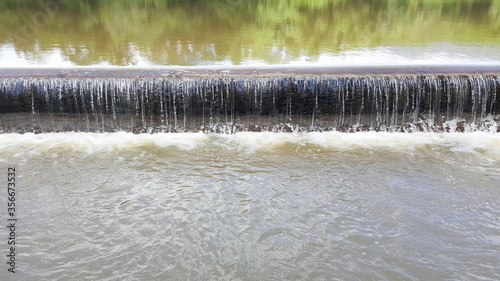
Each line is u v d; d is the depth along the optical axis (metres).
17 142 6.57
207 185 5.41
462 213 4.91
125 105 6.85
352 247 4.35
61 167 5.83
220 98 6.86
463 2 16.73
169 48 9.72
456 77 6.83
